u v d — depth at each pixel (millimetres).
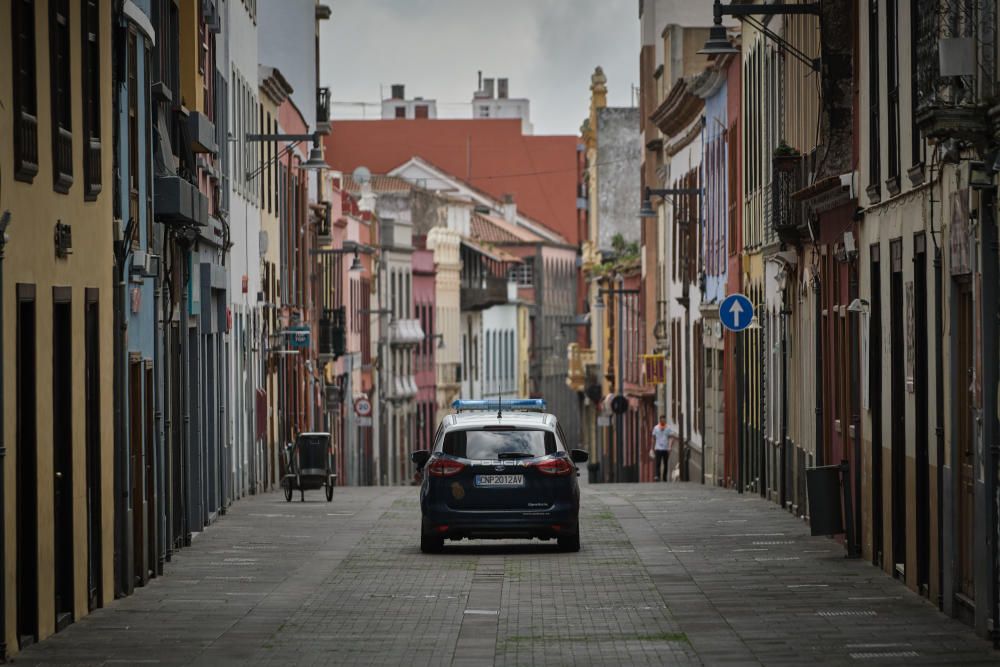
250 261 68250
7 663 23703
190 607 30031
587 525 46062
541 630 27047
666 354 100000
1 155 23219
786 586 32000
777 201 48844
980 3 24031
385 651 25078
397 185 180625
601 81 158875
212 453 49500
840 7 39750
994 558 24562
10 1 23656
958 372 26984
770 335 57531
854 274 38219
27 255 24812
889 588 31453
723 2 68562
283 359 78812
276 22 95562
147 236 35125
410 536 43750
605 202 157125
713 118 77875
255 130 71375
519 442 39156
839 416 41938
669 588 32062
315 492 66562
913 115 30656
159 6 39375
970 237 25328
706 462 79250
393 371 141125
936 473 28562
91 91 29422
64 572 27891
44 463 25875
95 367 29719
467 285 176625
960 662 23375
